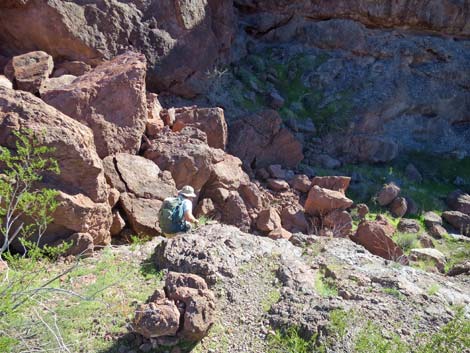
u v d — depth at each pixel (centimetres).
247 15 1764
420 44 1738
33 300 562
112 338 566
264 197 1133
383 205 1294
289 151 1317
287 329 590
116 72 978
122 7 1236
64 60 1161
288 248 829
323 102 1619
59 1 1126
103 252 777
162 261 701
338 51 1736
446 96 1725
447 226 1296
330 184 1198
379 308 633
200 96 1409
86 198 775
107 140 946
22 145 735
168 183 938
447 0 1720
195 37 1380
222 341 575
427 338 593
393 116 1669
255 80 1594
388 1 1719
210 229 779
